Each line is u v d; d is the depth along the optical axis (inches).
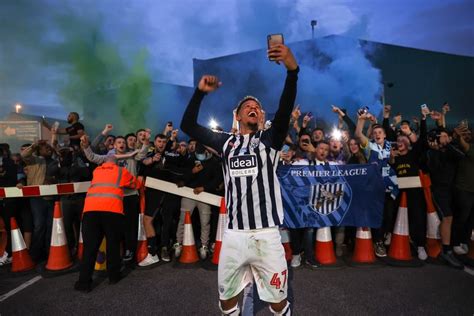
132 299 160.1
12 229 203.3
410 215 217.8
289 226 198.5
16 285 180.9
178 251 218.7
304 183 201.6
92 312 148.1
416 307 146.0
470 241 207.8
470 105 905.5
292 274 187.2
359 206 203.2
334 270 191.6
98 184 179.8
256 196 101.7
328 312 142.9
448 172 204.4
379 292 161.5
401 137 227.9
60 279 187.5
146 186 212.1
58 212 204.2
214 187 211.2
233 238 102.9
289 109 99.2
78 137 269.7
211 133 112.8
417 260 202.4
